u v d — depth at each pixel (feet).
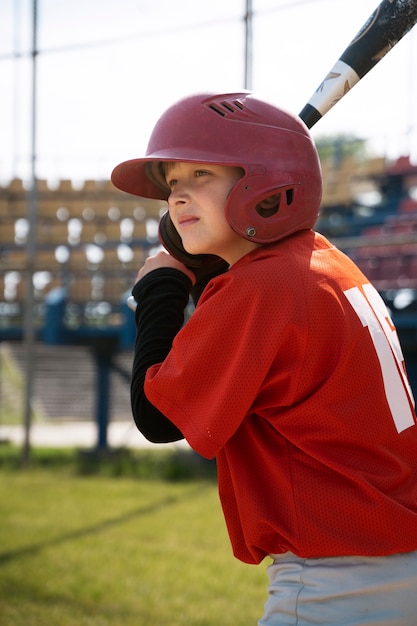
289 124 7.91
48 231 64.85
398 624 7.44
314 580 7.58
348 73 8.86
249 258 7.80
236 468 7.87
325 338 7.43
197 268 8.96
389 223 58.44
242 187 7.63
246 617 19.22
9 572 23.18
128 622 18.60
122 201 63.52
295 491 7.53
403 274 54.44
